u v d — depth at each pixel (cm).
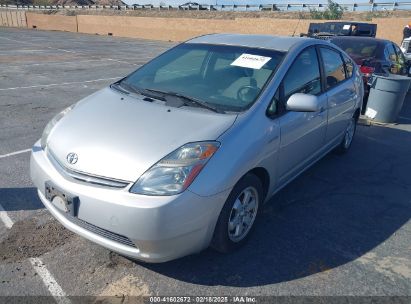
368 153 561
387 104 714
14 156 480
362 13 3033
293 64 353
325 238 332
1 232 314
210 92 328
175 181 240
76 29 4366
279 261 297
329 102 417
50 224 328
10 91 878
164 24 3528
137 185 239
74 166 256
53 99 814
